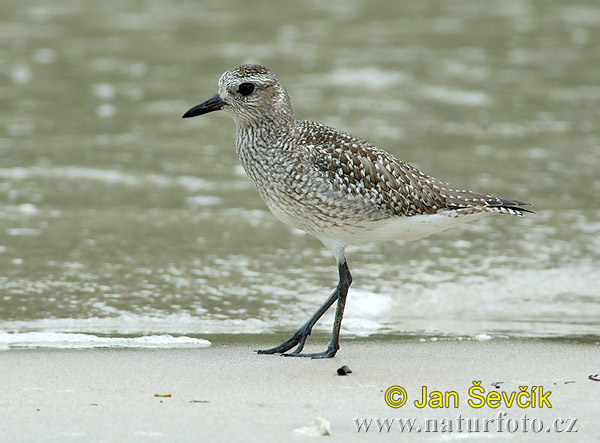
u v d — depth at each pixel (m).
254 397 12.22
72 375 13.12
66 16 41.28
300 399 12.17
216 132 27.73
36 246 19.28
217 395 12.30
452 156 25.50
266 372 13.45
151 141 26.67
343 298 14.70
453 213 14.79
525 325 16.38
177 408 11.72
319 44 37.09
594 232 20.84
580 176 24.23
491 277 18.58
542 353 14.54
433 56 35.66
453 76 33.25
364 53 35.88
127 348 14.71
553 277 18.64
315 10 43.28
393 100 30.45
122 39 37.66
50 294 17.14
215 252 19.42
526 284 18.33
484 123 28.55
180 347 14.86
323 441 10.69
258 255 19.38
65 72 33.16
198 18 41.47
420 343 15.22
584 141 27.02
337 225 14.66
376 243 20.28
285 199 14.77
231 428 11.02
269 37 38.22
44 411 11.55
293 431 10.98
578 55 36.28
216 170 24.58
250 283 18.00
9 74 32.62
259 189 15.16
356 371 13.55
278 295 17.56
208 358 14.20
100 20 40.78
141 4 44.00
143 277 18.03
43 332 15.40
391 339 15.50
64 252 19.05
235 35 38.47
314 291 17.77
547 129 28.06
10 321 15.98
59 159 24.89
